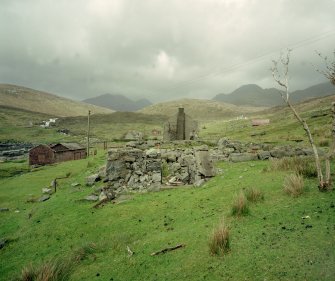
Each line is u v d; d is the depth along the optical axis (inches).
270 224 352.5
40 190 1064.8
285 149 853.2
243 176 627.8
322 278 230.1
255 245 308.5
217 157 902.4
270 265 264.8
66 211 650.8
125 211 561.0
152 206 564.4
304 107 5531.5
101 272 340.2
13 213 788.6
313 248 275.0
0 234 624.4
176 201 564.4
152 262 331.6
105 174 837.8
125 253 379.2
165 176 787.4
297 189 434.9
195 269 292.7
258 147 995.3
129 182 747.4
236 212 405.7
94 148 2807.6
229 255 300.8
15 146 4456.2
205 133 4790.8
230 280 259.4
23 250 495.2
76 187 890.1
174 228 433.1
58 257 419.8
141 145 1445.6
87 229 514.3
